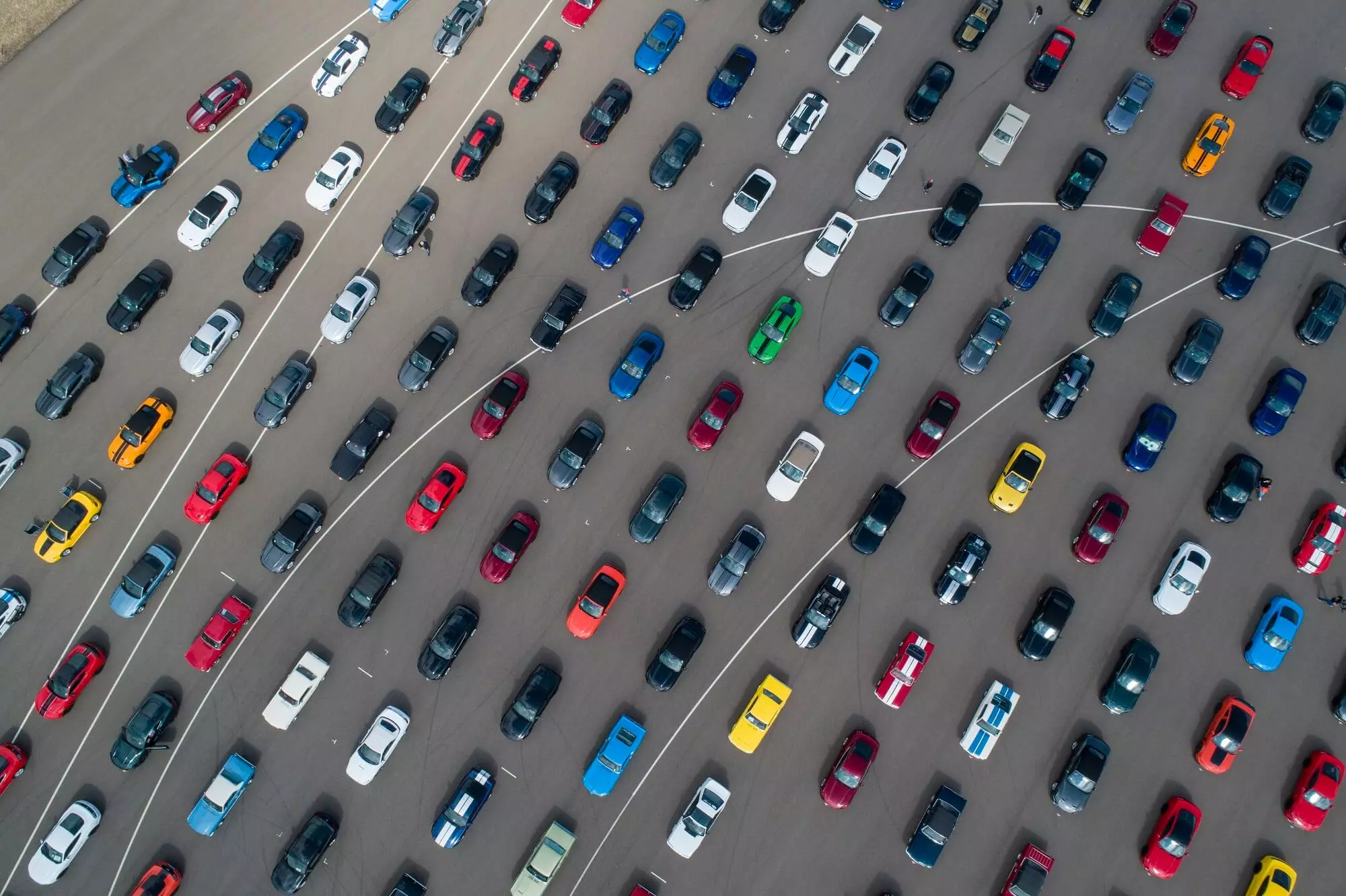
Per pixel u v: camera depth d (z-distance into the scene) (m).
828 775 51.41
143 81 58.81
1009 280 55.97
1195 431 54.72
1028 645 51.81
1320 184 57.31
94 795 51.47
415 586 53.72
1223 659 52.47
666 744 52.16
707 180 57.75
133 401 55.47
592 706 52.50
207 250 56.94
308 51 59.41
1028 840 50.94
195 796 51.66
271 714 51.34
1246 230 56.88
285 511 54.44
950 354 55.66
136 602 52.31
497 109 58.69
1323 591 53.03
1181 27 58.12
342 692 52.56
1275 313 55.91
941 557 53.69
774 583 53.56
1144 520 53.94
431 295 56.56
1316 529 52.34
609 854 51.28
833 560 53.78
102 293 56.38
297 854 49.62
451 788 51.81
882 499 52.91
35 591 53.38
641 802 51.72
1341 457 53.72
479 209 57.53
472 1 58.62
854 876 50.88
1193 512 54.00
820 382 55.53
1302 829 50.53
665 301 56.44
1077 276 56.38
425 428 55.25
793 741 52.06
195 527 54.19
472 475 54.81
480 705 52.50
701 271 55.28
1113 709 51.38
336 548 54.03
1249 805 51.03
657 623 53.31
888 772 51.75
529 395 55.59
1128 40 59.38
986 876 50.62
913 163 57.81
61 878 50.62
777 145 57.81
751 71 58.22
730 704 52.50
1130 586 53.28
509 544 52.44
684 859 51.19
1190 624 52.88
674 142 56.84
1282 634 51.09
